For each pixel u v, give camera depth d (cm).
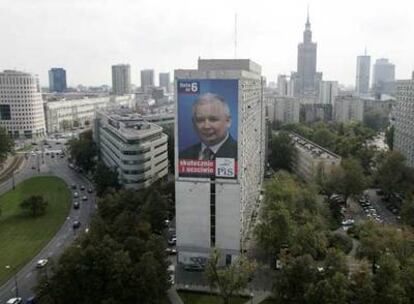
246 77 14712
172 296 12219
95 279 10744
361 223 15412
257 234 14388
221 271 11712
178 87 13638
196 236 14362
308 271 11094
